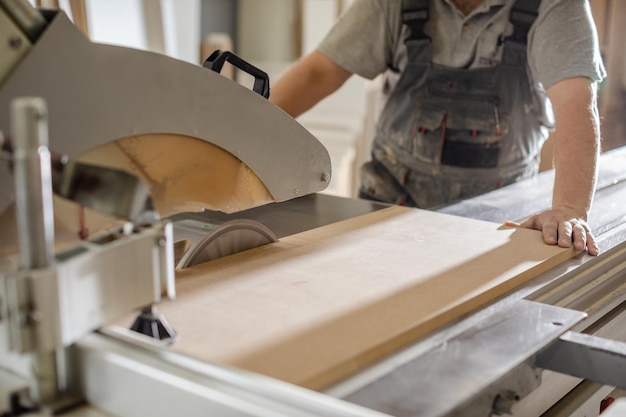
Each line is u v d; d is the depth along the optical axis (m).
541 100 1.74
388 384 0.71
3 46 0.74
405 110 1.81
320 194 1.54
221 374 0.59
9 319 0.56
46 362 0.63
